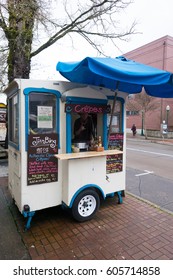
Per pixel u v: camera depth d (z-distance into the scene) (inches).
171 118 901.2
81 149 150.4
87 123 160.1
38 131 131.5
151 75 122.0
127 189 211.6
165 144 660.7
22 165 127.4
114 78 112.6
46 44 247.8
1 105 390.3
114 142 163.5
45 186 135.9
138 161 366.6
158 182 236.7
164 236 127.1
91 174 142.3
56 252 111.2
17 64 235.6
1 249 113.0
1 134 392.5
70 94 134.7
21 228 133.6
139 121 1005.2
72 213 137.7
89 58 106.7
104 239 123.1
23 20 218.4
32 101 128.2
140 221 144.4
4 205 166.4
